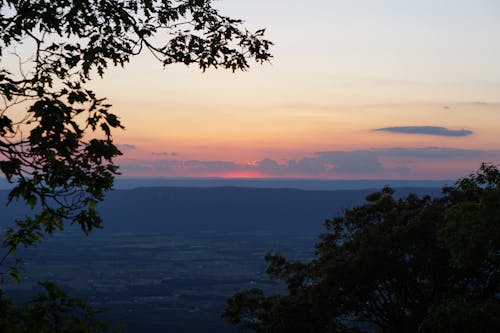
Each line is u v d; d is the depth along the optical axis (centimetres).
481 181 2148
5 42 884
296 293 3775
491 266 3069
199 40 1052
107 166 795
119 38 1004
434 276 3200
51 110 739
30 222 823
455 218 2097
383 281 3350
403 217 3541
